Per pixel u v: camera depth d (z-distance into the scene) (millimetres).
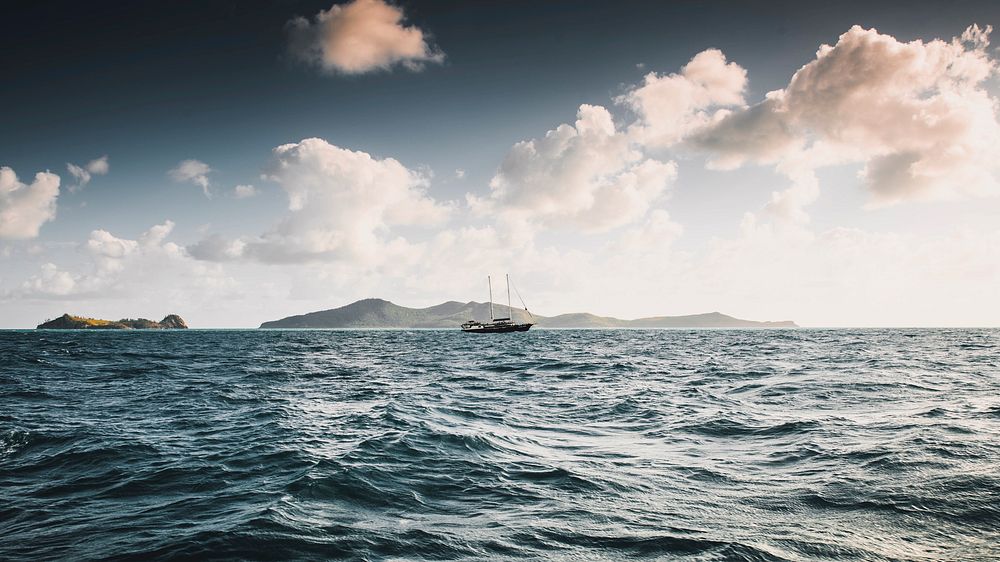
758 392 23625
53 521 8438
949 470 10188
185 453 12992
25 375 34906
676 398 22203
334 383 31031
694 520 8250
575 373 35812
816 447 12641
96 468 11672
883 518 8062
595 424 17000
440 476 10805
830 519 8133
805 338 110188
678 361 46250
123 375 35906
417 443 13578
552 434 15438
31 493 9977
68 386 29016
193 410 20547
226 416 19016
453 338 138500
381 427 16000
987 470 10141
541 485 10281
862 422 15641
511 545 7316
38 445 13867
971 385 24891
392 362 50312
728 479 10500
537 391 25984
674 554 6949
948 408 17766
